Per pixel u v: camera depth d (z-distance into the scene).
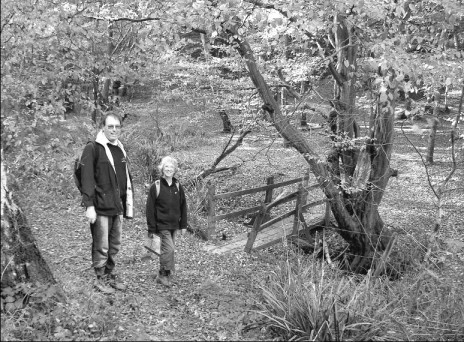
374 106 9.64
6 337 4.06
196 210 10.13
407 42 8.10
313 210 13.23
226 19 7.49
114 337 4.55
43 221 7.59
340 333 5.10
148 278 6.50
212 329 5.26
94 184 5.30
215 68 10.81
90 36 6.60
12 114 4.99
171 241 6.32
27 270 4.76
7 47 5.02
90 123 6.57
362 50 9.66
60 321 4.50
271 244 9.72
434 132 18.14
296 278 6.55
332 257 10.47
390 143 9.66
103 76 7.39
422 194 15.52
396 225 12.52
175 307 5.72
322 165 9.70
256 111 10.81
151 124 13.71
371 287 6.88
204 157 16.53
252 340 5.12
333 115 10.01
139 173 11.13
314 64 9.47
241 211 9.95
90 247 7.04
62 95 6.00
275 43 8.26
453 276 8.09
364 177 9.89
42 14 5.46
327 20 8.11
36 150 5.21
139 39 8.06
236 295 6.42
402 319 6.19
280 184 11.21
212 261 8.05
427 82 7.52
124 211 5.70
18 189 5.21
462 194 15.40
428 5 8.76
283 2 7.55
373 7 7.29
